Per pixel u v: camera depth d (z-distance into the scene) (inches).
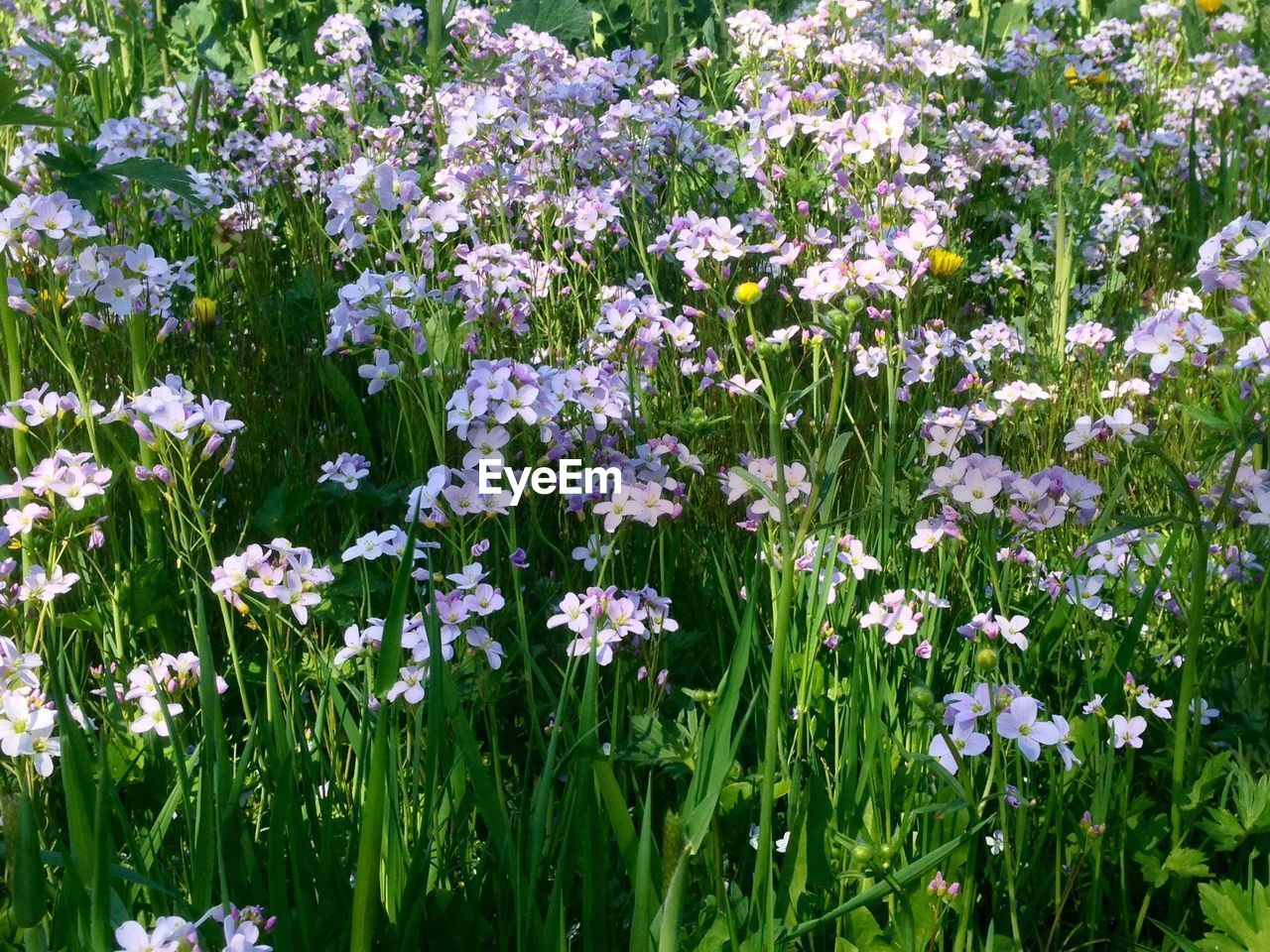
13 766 99.0
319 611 122.3
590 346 162.1
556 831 96.3
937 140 231.9
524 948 85.9
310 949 83.2
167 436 113.9
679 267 207.9
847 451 165.8
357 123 245.8
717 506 147.6
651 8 364.2
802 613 118.3
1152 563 132.7
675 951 73.5
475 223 197.0
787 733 113.0
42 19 273.7
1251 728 113.8
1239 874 102.7
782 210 219.1
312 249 214.8
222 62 340.8
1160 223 275.0
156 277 161.2
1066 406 186.5
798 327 151.0
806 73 238.1
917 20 291.7
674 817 72.3
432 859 96.9
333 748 106.7
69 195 142.8
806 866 89.7
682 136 229.5
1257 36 355.6
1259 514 112.6
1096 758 100.0
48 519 111.6
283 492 137.4
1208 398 171.8
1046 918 102.8
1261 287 109.7
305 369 183.3
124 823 86.9
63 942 78.7
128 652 125.1
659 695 111.3
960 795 92.4
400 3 320.5
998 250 256.7
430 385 141.5
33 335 163.5
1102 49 320.5
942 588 123.0
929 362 166.6
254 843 98.1
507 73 219.8
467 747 85.6
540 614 129.6
